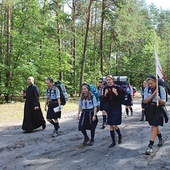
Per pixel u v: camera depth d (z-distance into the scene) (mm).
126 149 6789
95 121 7309
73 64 28312
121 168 5375
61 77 25328
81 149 6902
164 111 6371
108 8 25219
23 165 5711
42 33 21578
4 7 21078
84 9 30406
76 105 19578
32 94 9562
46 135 8859
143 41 43375
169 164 5551
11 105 16672
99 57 30391
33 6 20562
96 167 5469
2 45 20531
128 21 25266
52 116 8742
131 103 13258
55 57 23109
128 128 9906
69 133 9125
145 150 6637
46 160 6020
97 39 36219
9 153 6676
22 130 9930
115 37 27625
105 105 9516
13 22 21188
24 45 20344
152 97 6332
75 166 5562
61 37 23953
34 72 20031
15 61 20109
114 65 39000
